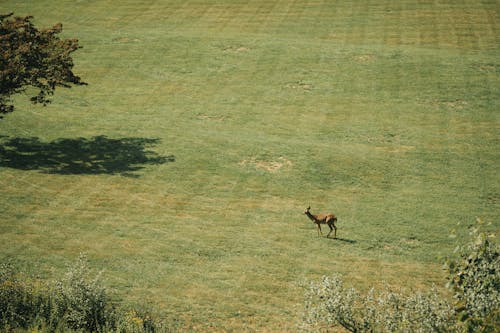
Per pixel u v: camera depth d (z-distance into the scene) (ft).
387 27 637.30
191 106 471.21
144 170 349.00
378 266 245.04
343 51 574.15
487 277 129.18
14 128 409.69
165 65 557.33
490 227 279.90
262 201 313.32
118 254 247.29
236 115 452.76
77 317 165.99
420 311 143.64
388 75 517.96
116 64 559.79
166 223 282.15
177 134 413.39
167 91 501.97
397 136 409.90
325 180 341.62
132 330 171.01
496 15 647.56
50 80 369.71
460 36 602.44
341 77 518.78
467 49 570.05
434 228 280.92
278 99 482.28
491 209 302.45
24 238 255.50
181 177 341.00
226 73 537.24
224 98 485.97
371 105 465.47
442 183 337.52
